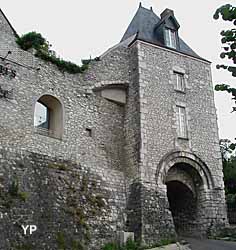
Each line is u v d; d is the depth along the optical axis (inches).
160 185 629.0
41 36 650.2
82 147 622.5
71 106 638.5
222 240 623.2
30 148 556.1
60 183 560.1
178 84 738.2
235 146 265.7
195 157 689.0
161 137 665.0
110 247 549.0
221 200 685.9
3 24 608.7
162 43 762.8
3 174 503.5
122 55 730.2
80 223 545.3
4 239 455.5
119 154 667.4
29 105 584.7
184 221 706.8
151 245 566.9
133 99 690.2
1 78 567.2
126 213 612.1
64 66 653.9
